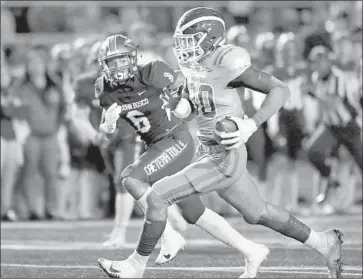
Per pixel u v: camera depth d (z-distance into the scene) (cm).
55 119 3231
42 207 3288
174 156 1923
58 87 3225
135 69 1892
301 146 3275
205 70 1664
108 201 3328
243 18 3769
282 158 3291
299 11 3797
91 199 3328
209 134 1673
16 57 3444
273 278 1950
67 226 3056
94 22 3756
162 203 1656
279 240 2614
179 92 1839
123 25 3691
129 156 2455
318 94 3238
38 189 3284
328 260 1772
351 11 3644
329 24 3719
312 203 3434
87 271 2088
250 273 1831
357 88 3253
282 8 3788
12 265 2189
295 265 2134
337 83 3216
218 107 1664
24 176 3250
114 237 2555
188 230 2903
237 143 1606
